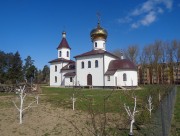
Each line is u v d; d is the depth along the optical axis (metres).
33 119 13.88
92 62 53.56
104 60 51.78
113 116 13.50
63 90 41.53
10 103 21.45
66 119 13.87
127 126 10.92
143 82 80.81
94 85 52.41
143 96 18.23
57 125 12.27
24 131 11.04
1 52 69.75
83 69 55.03
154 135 6.03
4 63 68.94
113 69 51.19
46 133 10.71
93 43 58.66
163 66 78.19
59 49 67.12
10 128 11.59
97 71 52.44
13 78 67.00
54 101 23.56
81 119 13.86
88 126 11.71
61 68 63.50
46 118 14.21
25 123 12.74
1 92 34.47
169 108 11.83
